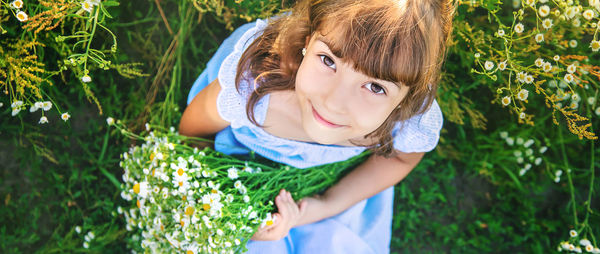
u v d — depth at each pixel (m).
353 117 0.64
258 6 0.88
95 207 1.07
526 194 1.21
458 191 1.21
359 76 0.61
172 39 1.07
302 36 0.69
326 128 0.65
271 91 0.73
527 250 1.19
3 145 1.03
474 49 0.88
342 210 0.90
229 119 0.78
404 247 1.17
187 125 0.86
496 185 1.22
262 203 0.81
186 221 0.75
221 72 0.75
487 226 1.20
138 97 1.06
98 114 1.06
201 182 0.79
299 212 0.85
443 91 1.00
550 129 1.12
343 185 0.90
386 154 0.83
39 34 0.85
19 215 1.03
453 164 1.21
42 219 1.05
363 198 0.91
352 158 0.91
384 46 0.59
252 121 0.77
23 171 1.04
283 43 0.71
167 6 1.05
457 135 1.18
